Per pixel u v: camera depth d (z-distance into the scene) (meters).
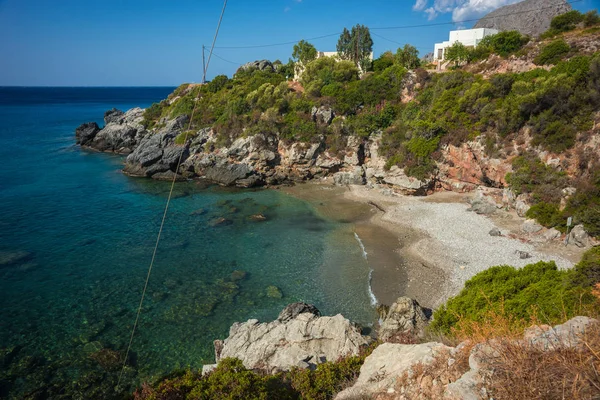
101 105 190.00
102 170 60.78
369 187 50.53
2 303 23.77
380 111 56.22
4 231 35.12
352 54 74.06
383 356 10.64
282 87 63.09
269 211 42.62
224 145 58.66
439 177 46.09
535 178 35.44
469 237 32.50
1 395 16.89
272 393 11.40
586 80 35.88
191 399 11.00
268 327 19.08
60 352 19.66
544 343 7.07
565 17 50.25
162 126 73.31
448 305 16.05
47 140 85.56
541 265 16.52
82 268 28.64
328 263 29.70
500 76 42.56
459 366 7.57
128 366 18.84
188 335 21.23
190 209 43.25
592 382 5.46
